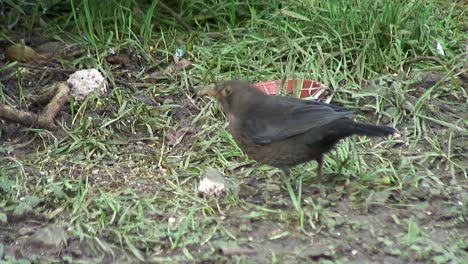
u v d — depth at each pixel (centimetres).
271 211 966
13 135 1137
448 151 1098
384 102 1205
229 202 988
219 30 1399
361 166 1059
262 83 1234
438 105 1211
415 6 1351
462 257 900
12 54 1301
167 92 1242
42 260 901
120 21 1371
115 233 932
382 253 905
